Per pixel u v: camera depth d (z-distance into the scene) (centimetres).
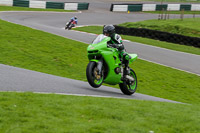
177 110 1448
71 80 2228
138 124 1143
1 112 1082
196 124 1220
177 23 7056
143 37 6081
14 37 3809
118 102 1455
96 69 1702
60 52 3525
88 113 1212
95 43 1762
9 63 2756
